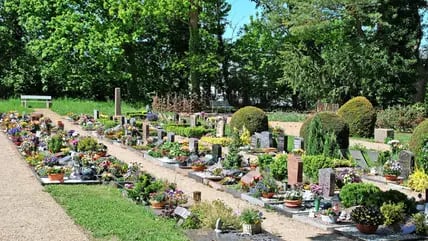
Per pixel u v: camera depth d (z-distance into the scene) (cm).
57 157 1738
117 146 2370
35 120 2927
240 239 1005
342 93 4209
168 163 1862
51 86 4919
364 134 2972
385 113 3475
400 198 1213
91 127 2903
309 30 4100
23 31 4966
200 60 4716
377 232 1075
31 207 1178
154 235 977
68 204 1207
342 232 1078
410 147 2014
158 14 4541
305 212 1232
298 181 1437
